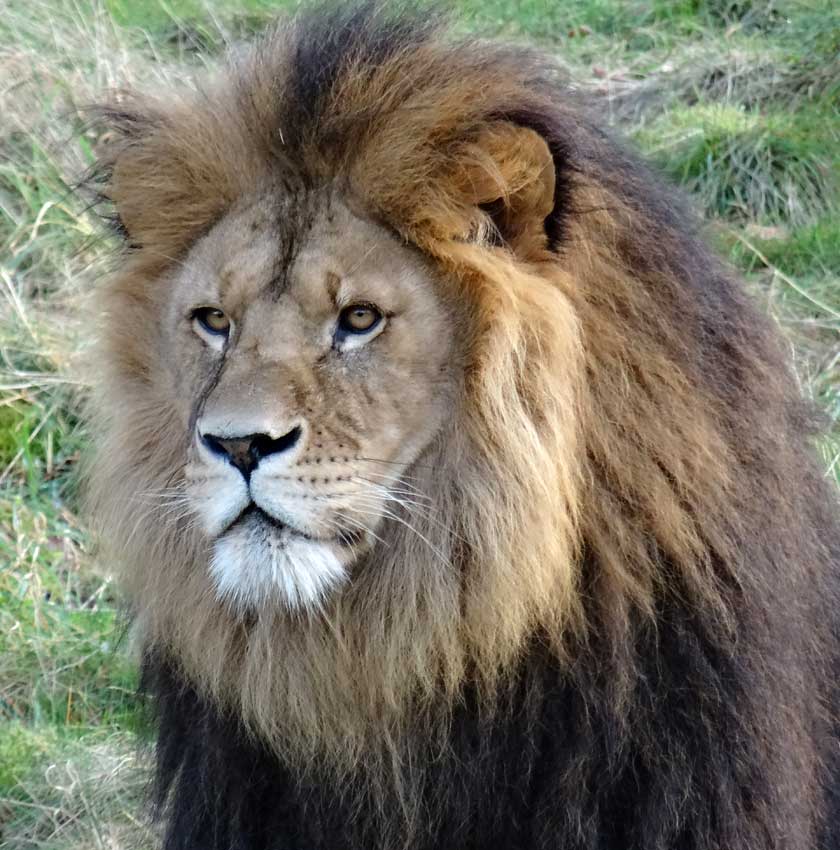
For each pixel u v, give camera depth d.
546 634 5.10
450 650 5.10
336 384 5.00
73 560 9.98
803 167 13.41
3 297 11.68
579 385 5.03
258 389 4.91
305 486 4.95
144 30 14.46
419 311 5.05
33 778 8.10
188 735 5.83
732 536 5.14
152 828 6.80
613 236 5.19
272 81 5.38
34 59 13.06
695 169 13.55
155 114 5.68
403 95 5.18
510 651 5.04
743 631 5.16
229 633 5.35
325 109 5.20
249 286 5.12
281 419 4.89
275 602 5.15
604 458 5.09
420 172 5.06
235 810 5.64
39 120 12.73
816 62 14.86
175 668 5.70
